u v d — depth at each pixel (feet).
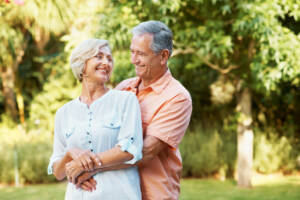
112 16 14.17
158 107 5.78
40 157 21.21
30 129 28.07
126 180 5.39
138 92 6.25
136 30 5.83
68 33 24.52
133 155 5.20
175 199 6.05
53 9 18.54
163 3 13.75
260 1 13.70
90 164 5.13
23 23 26.25
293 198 16.26
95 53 5.52
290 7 13.91
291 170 23.56
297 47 13.97
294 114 25.77
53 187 19.63
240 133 18.98
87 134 5.39
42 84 33.06
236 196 16.81
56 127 5.82
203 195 17.06
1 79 32.55
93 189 5.33
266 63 15.06
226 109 24.61
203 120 25.32
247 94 18.67
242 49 17.29
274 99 24.61
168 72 6.06
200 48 15.21
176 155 6.00
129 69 14.56
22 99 33.04
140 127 5.43
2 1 12.03
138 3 14.29
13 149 22.13
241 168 19.04
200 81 25.07
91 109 5.51
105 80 5.63
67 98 27.35
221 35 14.66
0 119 32.76
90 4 16.03
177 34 15.23
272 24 13.71
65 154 5.38
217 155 22.29
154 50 5.71
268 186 19.26
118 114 5.47
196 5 14.98
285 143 23.62
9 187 20.10
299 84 20.57
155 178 5.81
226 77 18.57
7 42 27.25
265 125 24.71
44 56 31.35
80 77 5.71
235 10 14.71
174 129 5.68
